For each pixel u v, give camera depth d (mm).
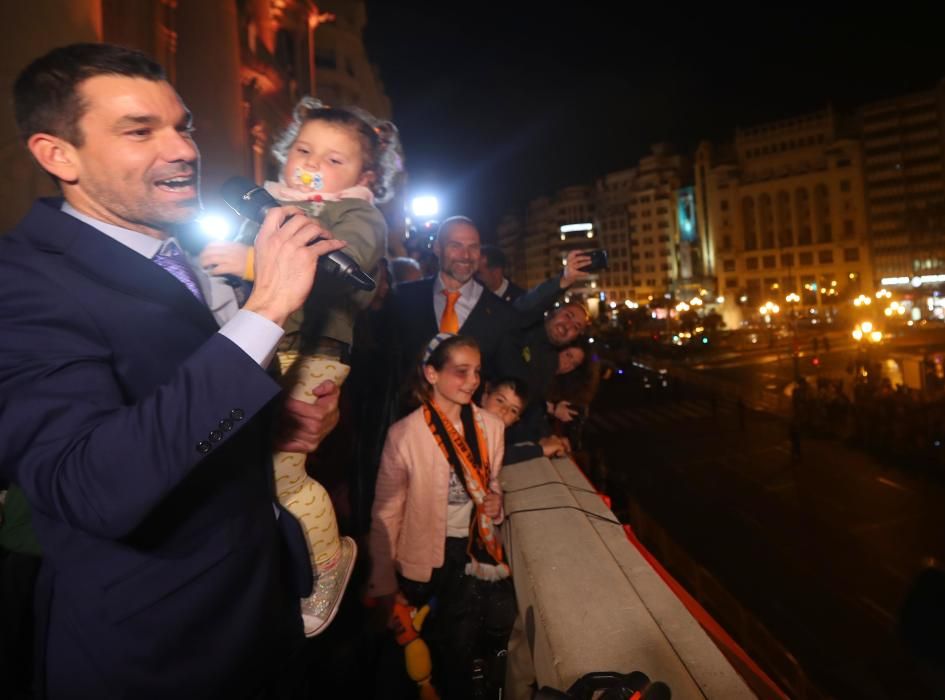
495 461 2631
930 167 83188
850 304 84125
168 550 1055
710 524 15867
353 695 2461
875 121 87500
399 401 3102
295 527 1411
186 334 1104
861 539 14164
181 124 1146
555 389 4215
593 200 120438
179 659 1069
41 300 969
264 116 14992
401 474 2480
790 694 3676
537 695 1222
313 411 1562
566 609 1813
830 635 10125
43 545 1062
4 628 1213
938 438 18562
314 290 1553
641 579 2064
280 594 1292
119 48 1084
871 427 21625
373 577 2410
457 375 2443
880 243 87938
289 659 1484
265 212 1275
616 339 52969
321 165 1714
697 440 26141
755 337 65000
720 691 1481
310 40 19141
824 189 93500
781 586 12031
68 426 899
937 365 24625
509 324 3287
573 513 2549
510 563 2656
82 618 1029
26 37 3463
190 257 1486
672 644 1678
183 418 892
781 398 34000
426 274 5629
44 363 926
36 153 1079
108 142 1047
